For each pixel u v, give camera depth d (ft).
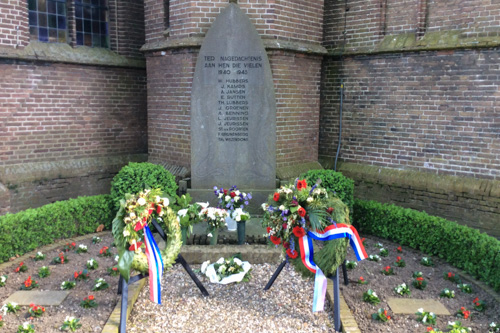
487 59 23.13
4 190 25.88
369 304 15.52
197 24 25.25
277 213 14.89
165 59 27.12
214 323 14.39
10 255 19.43
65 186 29.25
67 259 19.38
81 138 30.14
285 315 14.88
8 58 25.94
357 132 29.04
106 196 24.27
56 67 28.30
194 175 24.38
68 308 15.11
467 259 18.45
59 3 29.12
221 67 23.54
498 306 15.52
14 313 14.67
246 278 17.22
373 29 27.45
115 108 31.73
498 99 23.02
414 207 26.63
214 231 19.71
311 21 27.63
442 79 24.89
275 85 25.86
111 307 15.25
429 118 25.70
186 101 26.32
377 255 20.12
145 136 33.81
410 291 16.63
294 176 27.20
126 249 13.70
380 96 27.63
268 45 24.89
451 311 15.21
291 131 27.40
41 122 28.02
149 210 14.11
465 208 24.58
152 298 14.07
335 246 13.78
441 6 24.76
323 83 30.32
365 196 28.73
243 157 24.21
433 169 25.89
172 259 15.08
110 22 31.58
